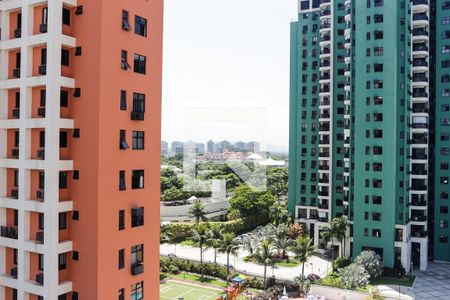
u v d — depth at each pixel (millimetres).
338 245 79250
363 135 69062
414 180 71812
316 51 90688
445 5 74250
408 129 69375
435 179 74062
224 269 63781
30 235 30266
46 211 28594
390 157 67062
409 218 69375
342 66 82812
